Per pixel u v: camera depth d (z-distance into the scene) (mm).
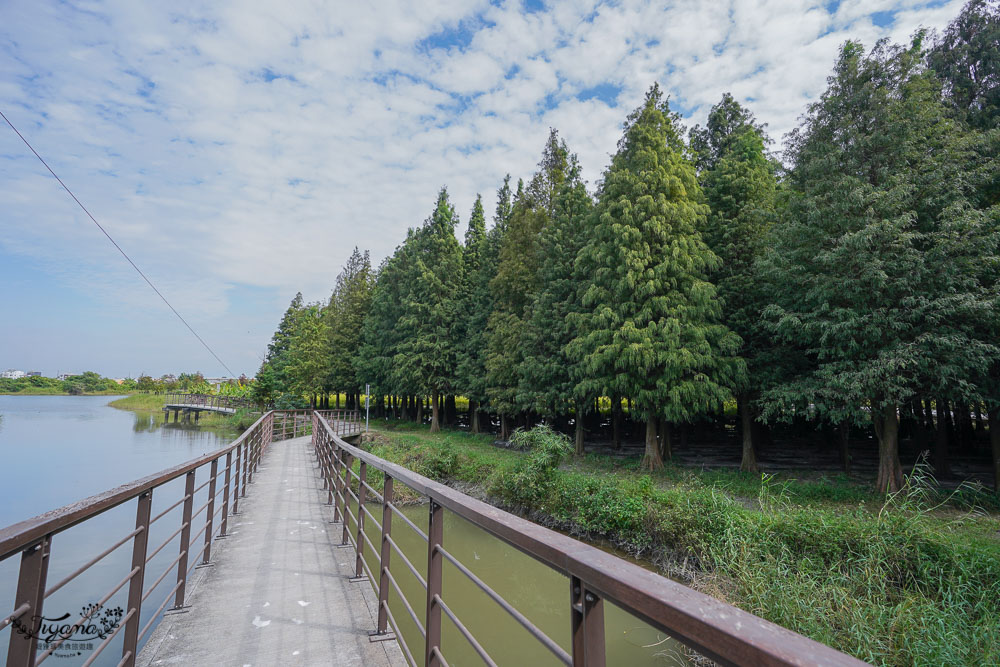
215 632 3529
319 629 3588
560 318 19812
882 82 11586
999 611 5188
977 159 11188
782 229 12617
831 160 11445
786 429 25188
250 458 11258
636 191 15219
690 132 20469
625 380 14703
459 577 7793
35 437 24328
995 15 12688
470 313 31375
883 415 11945
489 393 24172
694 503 8633
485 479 14047
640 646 5848
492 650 5586
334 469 7223
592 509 9953
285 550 5707
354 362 38750
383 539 3500
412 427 34625
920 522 6602
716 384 14133
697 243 15016
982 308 9656
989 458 19672
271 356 56312
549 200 24250
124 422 37562
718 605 779
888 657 4660
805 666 573
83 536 8914
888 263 10484
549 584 7637
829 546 6621
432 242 32969
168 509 3193
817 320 11766
